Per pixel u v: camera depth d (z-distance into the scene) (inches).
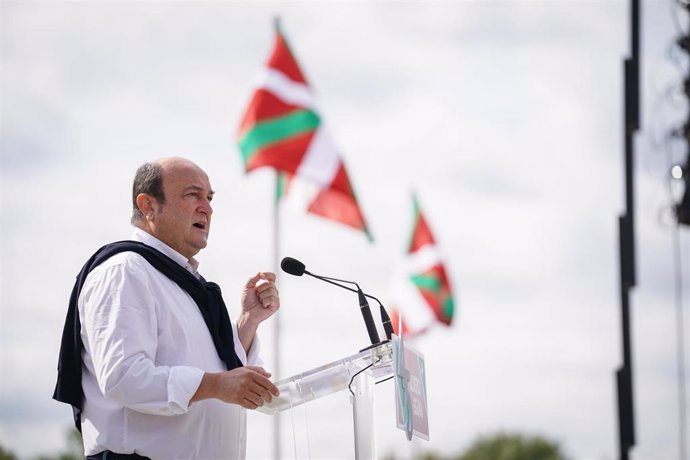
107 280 447.2
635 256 866.1
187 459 450.3
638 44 868.6
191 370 433.4
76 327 457.1
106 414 449.7
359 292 497.0
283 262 495.8
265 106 1519.4
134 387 429.1
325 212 1533.0
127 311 440.8
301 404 454.6
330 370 454.9
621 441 855.1
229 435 464.1
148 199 482.0
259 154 1515.7
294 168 1514.5
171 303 460.4
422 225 2145.7
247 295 519.2
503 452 2667.3
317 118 1525.6
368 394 456.1
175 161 489.1
